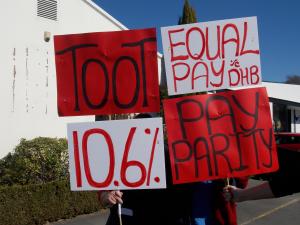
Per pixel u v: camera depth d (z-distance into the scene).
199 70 3.31
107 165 3.32
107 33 3.38
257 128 3.26
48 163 8.98
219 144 3.26
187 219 3.33
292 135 15.81
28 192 7.80
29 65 10.24
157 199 3.33
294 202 10.66
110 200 3.27
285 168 2.99
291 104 25.70
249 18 3.29
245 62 3.30
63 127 10.99
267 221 8.78
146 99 3.34
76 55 3.41
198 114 3.27
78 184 3.36
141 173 3.28
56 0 10.86
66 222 8.28
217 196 3.38
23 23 10.12
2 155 9.62
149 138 3.27
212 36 3.31
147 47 3.34
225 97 3.29
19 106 10.02
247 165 3.24
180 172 3.24
